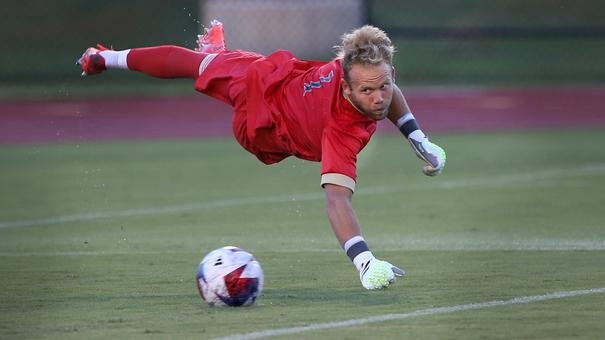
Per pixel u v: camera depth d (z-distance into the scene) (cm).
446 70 8312
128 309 1772
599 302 1781
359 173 4094
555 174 3959
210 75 2041
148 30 9188
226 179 3962
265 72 1950
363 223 2898
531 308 1736
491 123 6022
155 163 4494
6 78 7725
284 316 1688
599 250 2381
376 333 1556
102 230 2844
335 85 1828
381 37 1775
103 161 4588
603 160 4400
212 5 7912
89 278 2109
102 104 6906
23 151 5000
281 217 3050
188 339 1529
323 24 7975
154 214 3128
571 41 8706
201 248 2516
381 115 1788
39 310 1775
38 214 3161
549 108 6650
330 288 1959
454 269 2158
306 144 1908
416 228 2794
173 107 6769
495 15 9319
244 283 1755
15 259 2377
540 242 2516
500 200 3309
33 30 9050
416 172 4097
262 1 7906
